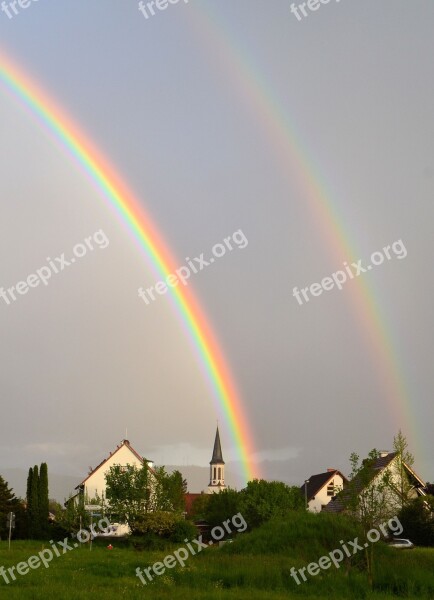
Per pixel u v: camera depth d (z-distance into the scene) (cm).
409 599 2645
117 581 3128
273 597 2583
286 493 7544
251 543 4266
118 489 6806
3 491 8231
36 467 8169
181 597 2556
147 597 2556
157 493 6781
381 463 6012
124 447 9894
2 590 2681
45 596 2517
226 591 2794
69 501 7219
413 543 5731
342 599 2661
